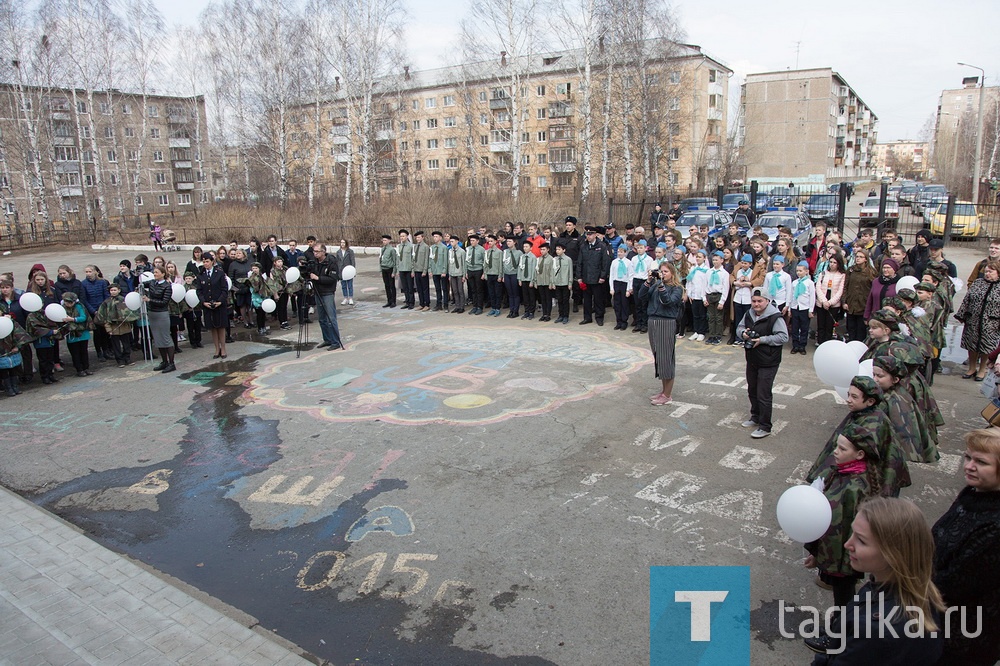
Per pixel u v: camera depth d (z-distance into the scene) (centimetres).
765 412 723
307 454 729
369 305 1686
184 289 1155
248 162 4166
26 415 901
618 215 2806
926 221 2700
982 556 279
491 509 589
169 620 446
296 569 512
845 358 546
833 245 1095
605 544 525
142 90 4109
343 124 4034
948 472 635
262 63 3625
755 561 496
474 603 458
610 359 1073
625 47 3250
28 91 3684
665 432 754
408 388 951
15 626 442
